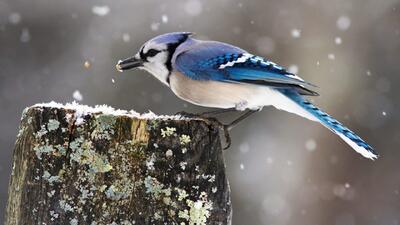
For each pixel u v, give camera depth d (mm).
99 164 4484
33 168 4508
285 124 15180
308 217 14828
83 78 15578
